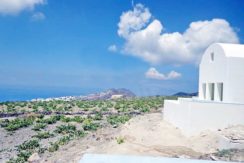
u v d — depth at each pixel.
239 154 18.38
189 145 21.97
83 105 56.34
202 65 29.14
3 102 62.12
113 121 37.75
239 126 22.72
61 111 49.75
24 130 34.62
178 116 25.45
